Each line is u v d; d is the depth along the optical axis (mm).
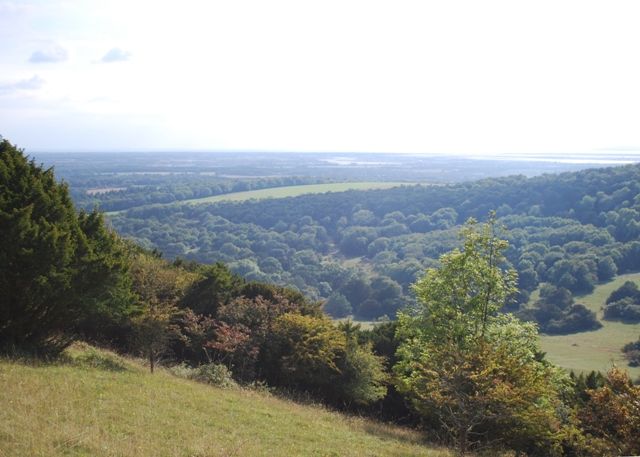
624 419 10648
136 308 15289
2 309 12742
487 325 17906
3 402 9258
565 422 15086
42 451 7535
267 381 19984
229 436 10469
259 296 21266
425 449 13578
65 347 14406
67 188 15469
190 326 19625
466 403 11750
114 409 10414
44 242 12734
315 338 19266
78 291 13891
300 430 12508
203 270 25484
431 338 17641
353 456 10992
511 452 14422
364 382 19734
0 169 13523
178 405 12016
